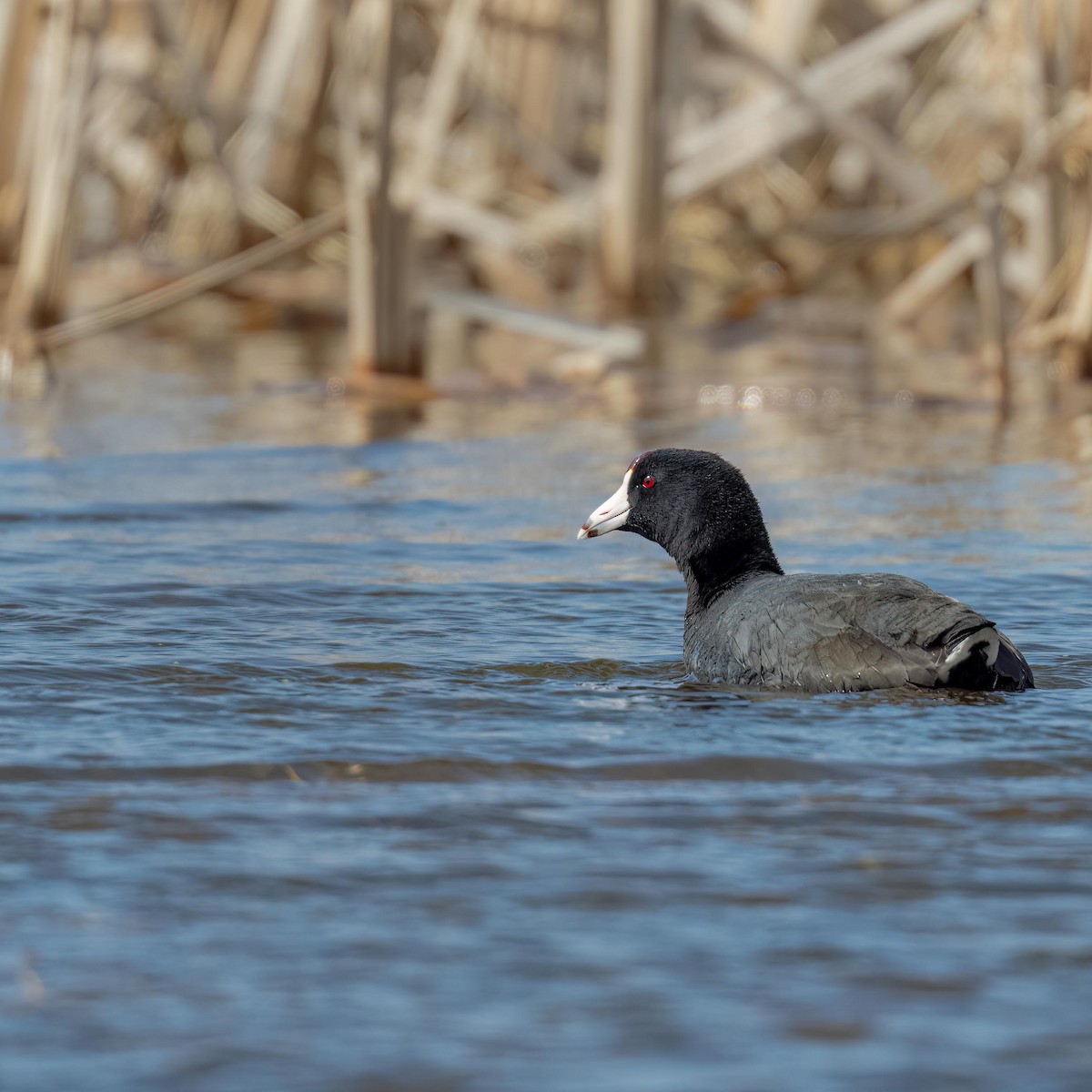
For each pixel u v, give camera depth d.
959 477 27.66
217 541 22.69
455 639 18.08
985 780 13.19
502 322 38.84
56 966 9.77
